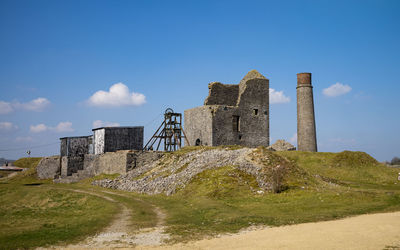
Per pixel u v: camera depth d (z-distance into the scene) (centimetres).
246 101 6488
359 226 2019
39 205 4297
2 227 2600
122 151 5644
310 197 3212
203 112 6253
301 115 6762
